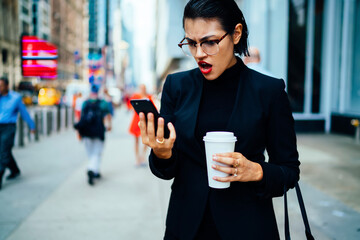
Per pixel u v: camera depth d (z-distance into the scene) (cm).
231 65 126
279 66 1017
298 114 1023
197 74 132
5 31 4244
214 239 122
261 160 124
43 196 440
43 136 1102
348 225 319
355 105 955
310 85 1027
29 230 328
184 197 126
